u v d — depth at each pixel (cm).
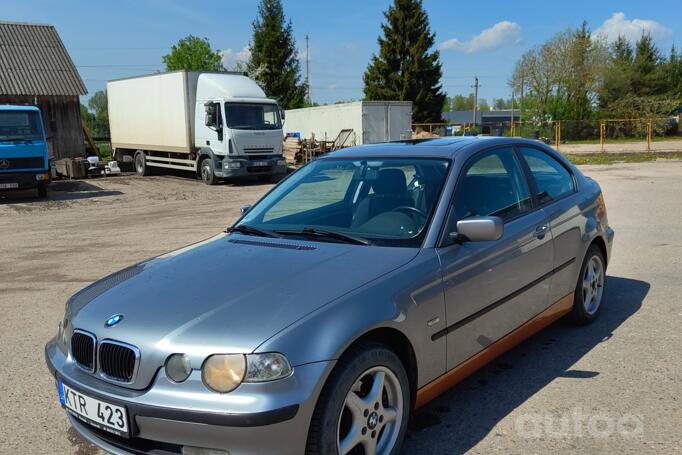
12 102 2503
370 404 277
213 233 1048
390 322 280
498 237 324
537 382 388
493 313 359
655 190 1366
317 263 313
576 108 4984
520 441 317
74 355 294
